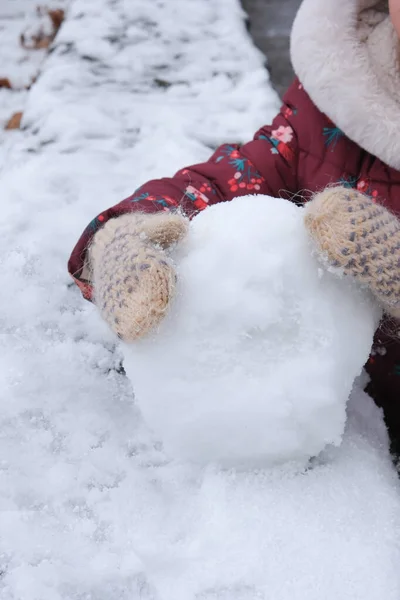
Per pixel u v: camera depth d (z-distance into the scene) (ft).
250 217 3.34
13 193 6.06
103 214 3.78
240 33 9.44
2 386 4.29
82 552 3.52
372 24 4.19
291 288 3.27
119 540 3.54
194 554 3.40
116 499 3.69
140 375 3.32
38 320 4.82
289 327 3.27
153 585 3.41
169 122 7.30
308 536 3.39
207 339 3.24
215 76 8.33
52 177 6.29
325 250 3.25
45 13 10.82
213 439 3.38
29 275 5.16
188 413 3.32
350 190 3.35
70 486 3.79
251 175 4.30
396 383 4.42
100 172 6.46
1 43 10.14
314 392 3.26
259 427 3.30
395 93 4.13
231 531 3.41
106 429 4.09
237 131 7.29
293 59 4.21
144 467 3.85
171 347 3.25
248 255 3.25
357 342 3.37
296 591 3.29
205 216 3.45
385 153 4.06
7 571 3.49
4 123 8.24
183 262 3.29
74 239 5.55
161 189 4.12
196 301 3.23
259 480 3.51
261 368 3.27
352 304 3.36
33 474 3.85
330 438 3.36
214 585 3.33
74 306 4.98
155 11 9.65
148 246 3.28
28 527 3.62
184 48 8.88
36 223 5.69
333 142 4.30
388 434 4.33
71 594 3.43
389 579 3.32
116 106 7.55
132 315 3.15
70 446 3.99
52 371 4.43
